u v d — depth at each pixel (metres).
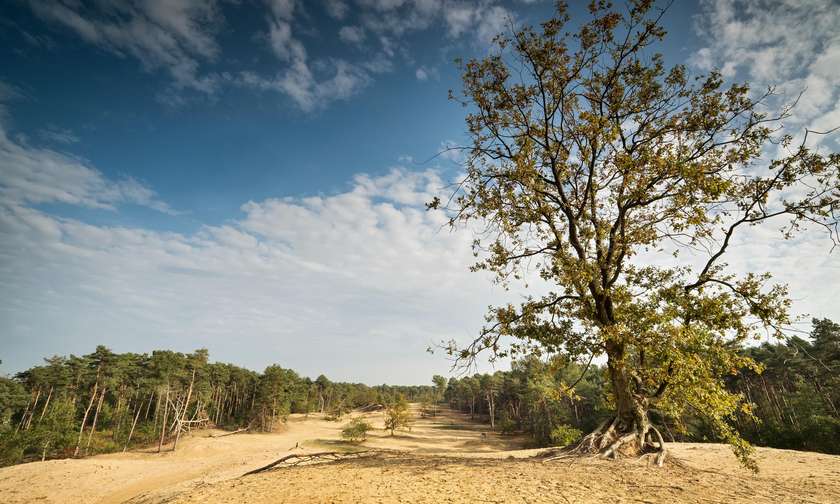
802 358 44.69
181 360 88.31
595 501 9.48
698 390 13.15
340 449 65.50
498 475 12.10
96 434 79.75
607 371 17.09
